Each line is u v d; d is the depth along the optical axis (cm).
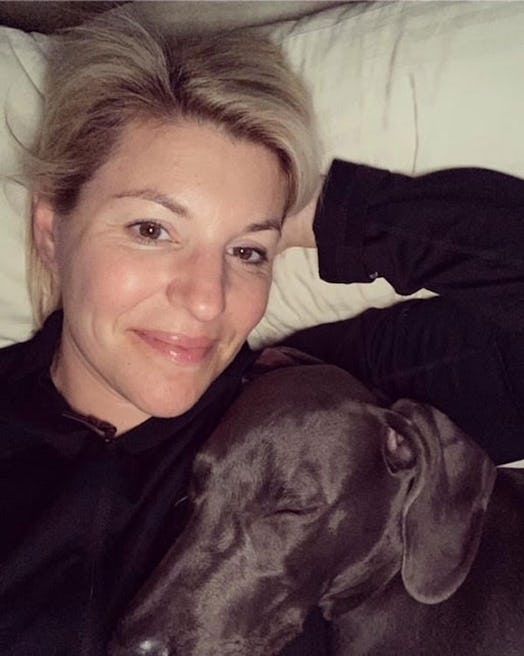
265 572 45
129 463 47
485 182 49
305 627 48
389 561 48
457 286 47
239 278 45
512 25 49
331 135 52
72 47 47
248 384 49
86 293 43
